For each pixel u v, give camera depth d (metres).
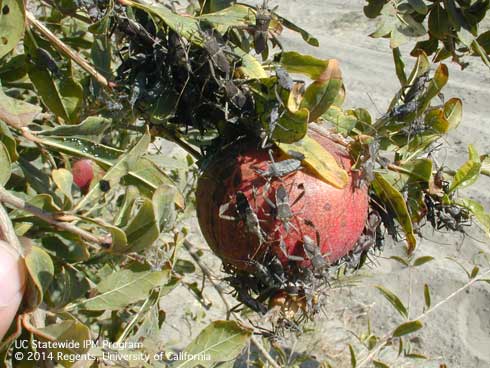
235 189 0.44
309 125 0.47
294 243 0.44
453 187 0.50
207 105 0.46
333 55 3.00
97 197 0.43
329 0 3.94
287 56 0.44
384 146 0.49
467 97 2.38
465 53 0.61
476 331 1.31
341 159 0.46
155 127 0.49
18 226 0.45
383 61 2.91
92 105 0.52
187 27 0.44
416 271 1.45
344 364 1.18
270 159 0.45
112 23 0.46
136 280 0.44
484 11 0.57
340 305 1.38
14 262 0.37
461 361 1.24
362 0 3.90
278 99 0.42
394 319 1.34
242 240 0.45
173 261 0.53
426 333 1.30
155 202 0.41
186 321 1.27
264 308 0.47
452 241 1.53
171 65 0.45
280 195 0.43
